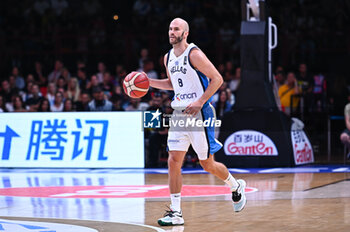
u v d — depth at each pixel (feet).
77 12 72.59
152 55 66.85
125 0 73.67
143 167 41.86
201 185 31.53
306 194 26.84
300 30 68.44
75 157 42.60
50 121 43.37
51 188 30.91
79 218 20.75
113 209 22.97
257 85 41.01
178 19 20.43
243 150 41.32
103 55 67.36
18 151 43.65
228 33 67.72
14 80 58.18
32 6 72.43
